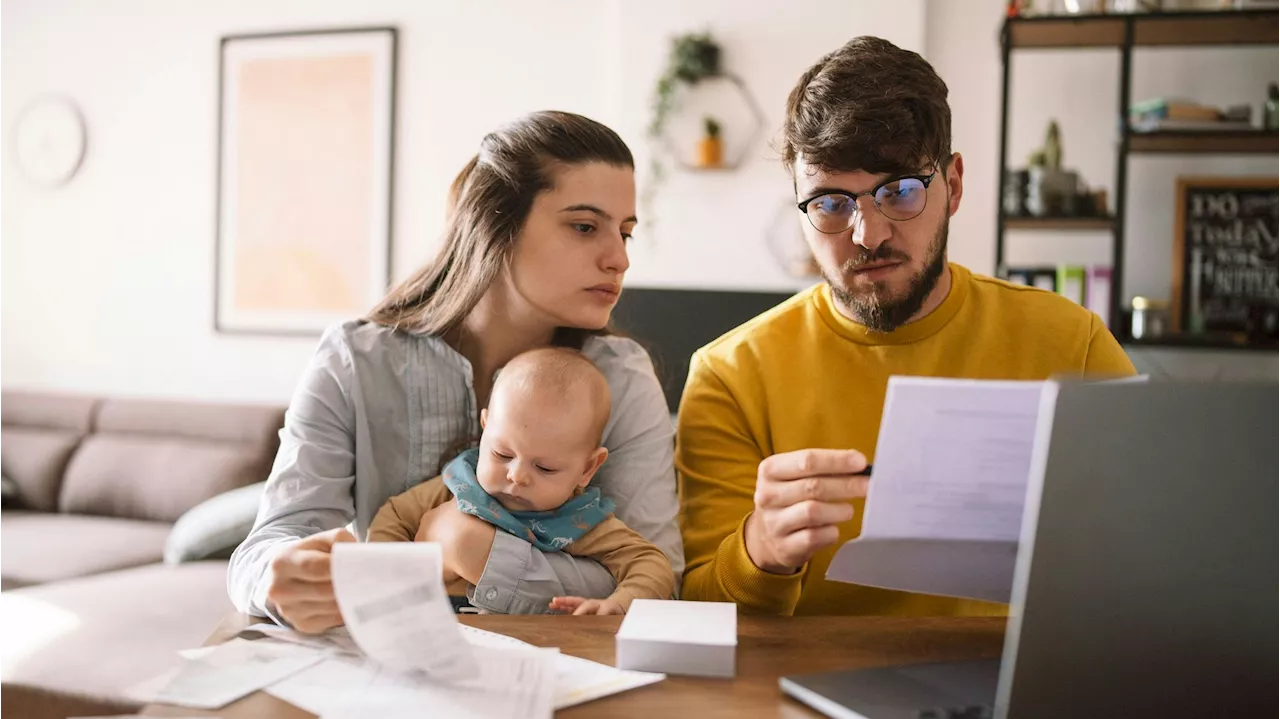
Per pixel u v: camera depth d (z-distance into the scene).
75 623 2.00
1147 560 0.58
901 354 1.18
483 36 3.32
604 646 0.80
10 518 3.08
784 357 1.22
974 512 0.69
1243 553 0.58
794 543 0.79
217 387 3.64
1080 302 2.72
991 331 1.20
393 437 1.16
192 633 1.95
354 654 0.75
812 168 1.07
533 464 1.05
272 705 0.65
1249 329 2.80
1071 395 0.56
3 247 3.87
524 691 0.67
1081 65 2.89
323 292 3.50
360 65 3.43
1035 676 0.58
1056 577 0.57
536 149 1.10
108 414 3.31
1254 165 2.84
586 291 1.13
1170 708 0.60
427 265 1.20
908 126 1.03
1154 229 2.89
